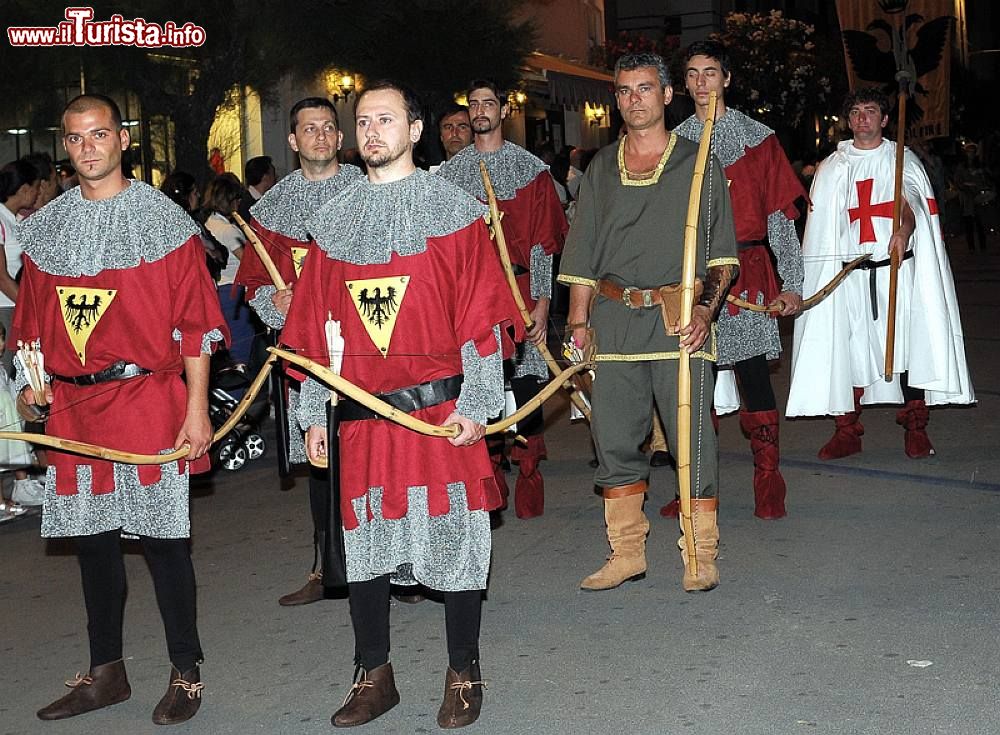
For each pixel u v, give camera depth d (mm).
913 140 10430
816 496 6938
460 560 4184
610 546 5992
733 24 23562
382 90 4105
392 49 12234
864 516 6480
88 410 4273
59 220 4285
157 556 4355
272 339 5844
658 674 4562
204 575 6195
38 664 5102
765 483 6492
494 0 13039
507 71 13172
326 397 4223
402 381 4109
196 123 11453
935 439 8195
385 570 4188
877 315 7602
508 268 5777
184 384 4375
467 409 4070
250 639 5211
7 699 4727
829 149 16516
